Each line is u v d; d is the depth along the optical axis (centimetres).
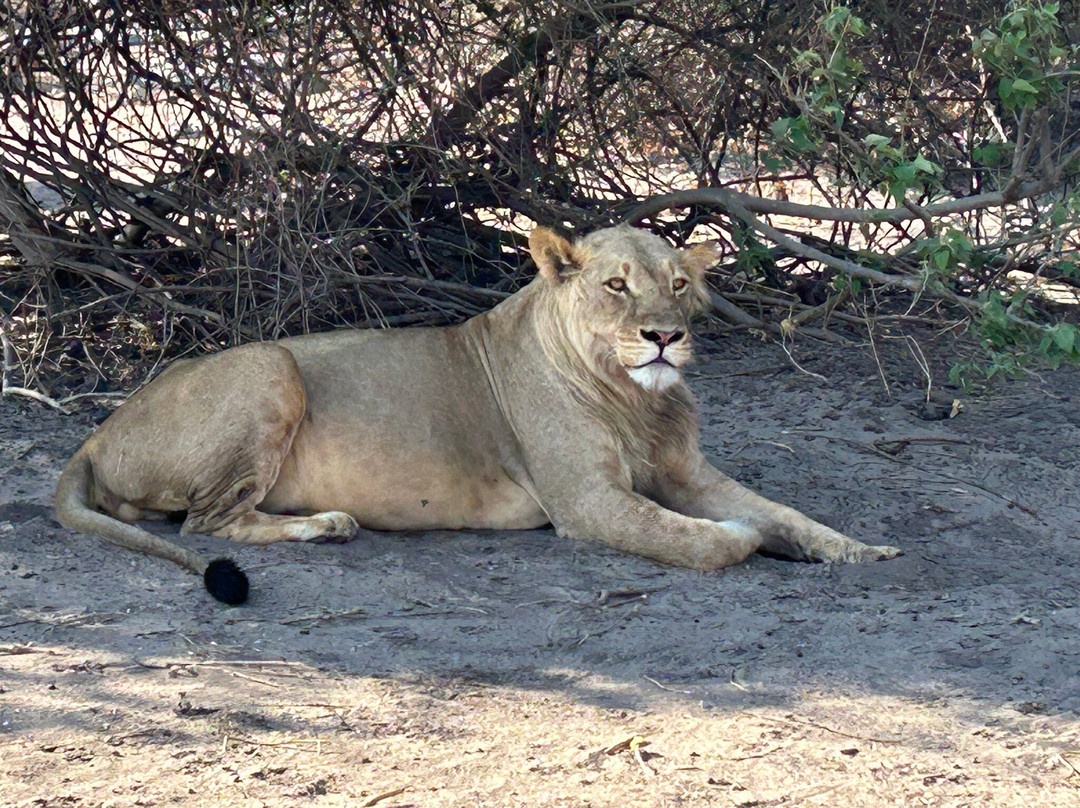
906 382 1230
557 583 785
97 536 818
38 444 1023
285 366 848
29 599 739
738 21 1383
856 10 1301
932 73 1392
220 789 541
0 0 1259
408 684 646
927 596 767
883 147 1057
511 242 1391
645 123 1409
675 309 819
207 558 799
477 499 882
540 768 562
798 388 1210
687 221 1434
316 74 1220
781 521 863
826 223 1673
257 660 669
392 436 862
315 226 1194
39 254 1286
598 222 1356
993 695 633
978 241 1373
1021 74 1036
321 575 779
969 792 540
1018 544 878
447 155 1266
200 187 1227
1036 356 1295
